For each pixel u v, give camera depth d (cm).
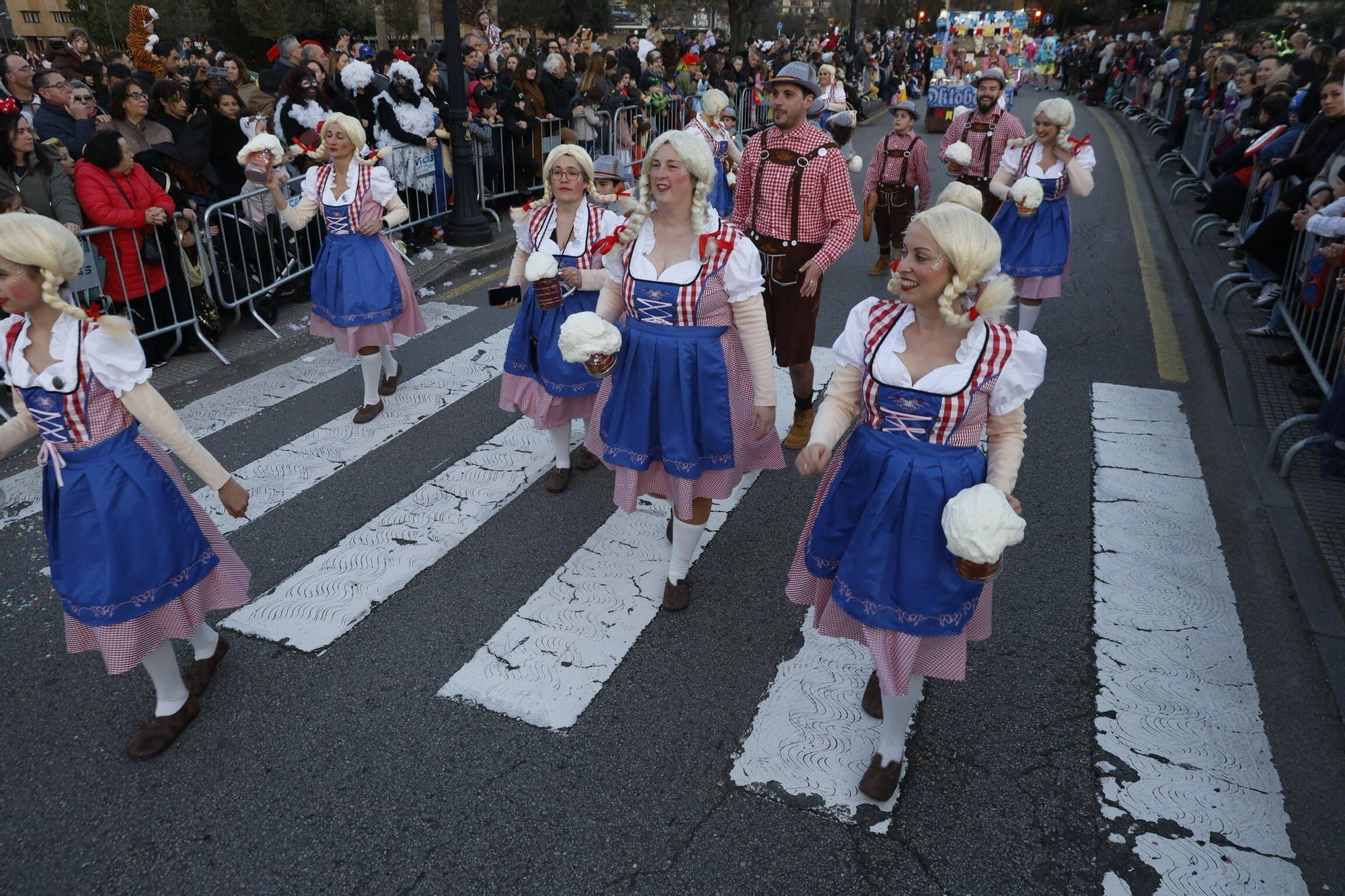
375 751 292
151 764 287
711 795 277
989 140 725
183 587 279
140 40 1127
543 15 3406
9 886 245
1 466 478
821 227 459
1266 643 346
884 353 244
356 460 488
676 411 335
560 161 411
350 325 503
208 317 640
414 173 873
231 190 691
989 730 303
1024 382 235
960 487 242
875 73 2609
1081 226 1040
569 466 462
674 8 4303
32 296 245
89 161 559
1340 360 452
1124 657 338
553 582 385
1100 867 253
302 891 245
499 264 896
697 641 349
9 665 331
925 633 246
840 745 297
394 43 3297
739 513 445
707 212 324
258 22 2933
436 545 410
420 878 248
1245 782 281
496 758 290
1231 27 2727
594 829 264
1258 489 457
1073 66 3108
